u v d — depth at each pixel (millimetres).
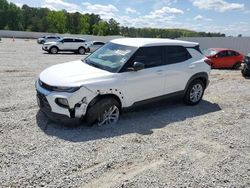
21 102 6789
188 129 5777
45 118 5742
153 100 6434
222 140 5301
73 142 4746
